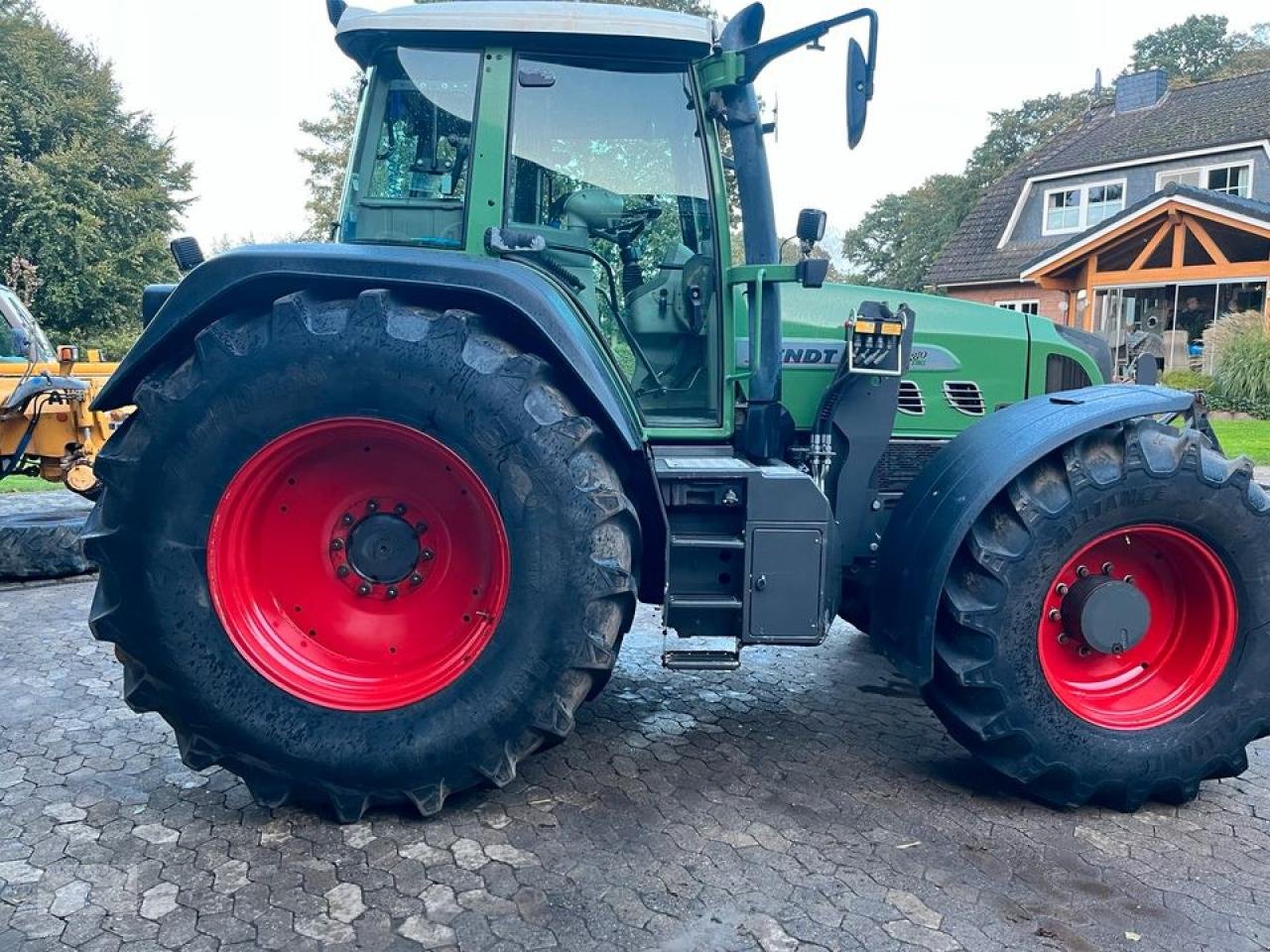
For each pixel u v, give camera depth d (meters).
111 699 3.81
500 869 2.55
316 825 2.78
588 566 2.67
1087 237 20.30
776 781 3.13
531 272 2.94
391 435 2.75
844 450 3.48
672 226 3.24
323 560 2.93
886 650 3.07
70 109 25.69
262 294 2.80
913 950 2.23
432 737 2.71
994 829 2.84
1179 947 2.27
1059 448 2.91
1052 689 2.89
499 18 2.98
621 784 3.09
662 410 3.34
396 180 3.13
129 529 2.68
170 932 2.26
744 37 3.14
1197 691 3.01
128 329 25.64
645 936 2.27
